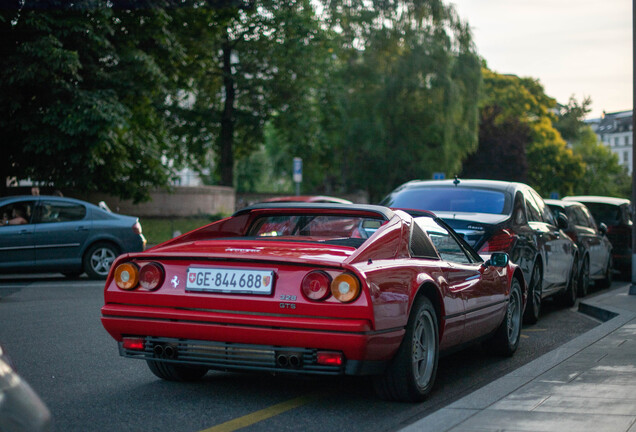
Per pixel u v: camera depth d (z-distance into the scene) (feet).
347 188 166.30
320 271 17.01
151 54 90.48
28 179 87.66
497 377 23.32
